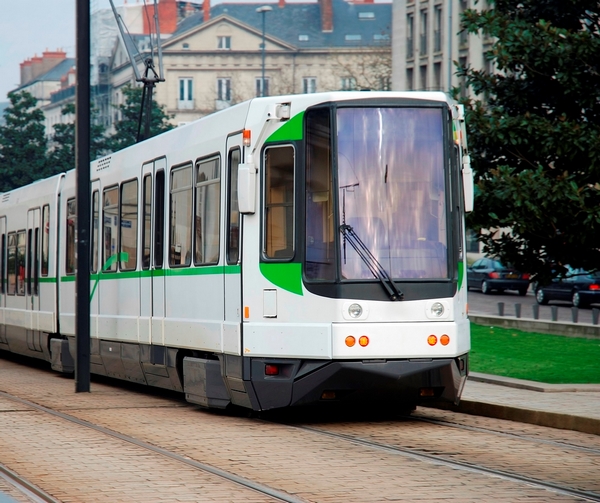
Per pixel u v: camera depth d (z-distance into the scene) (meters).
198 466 10.89
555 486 9.72
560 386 16.94
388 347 13.55
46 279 23.80
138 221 18.27
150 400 17.92
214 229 15.23
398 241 13.76
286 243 13.92
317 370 13.56
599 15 23.73
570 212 21.08
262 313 14.05
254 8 133.00
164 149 17.33
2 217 28.44
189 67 124.94
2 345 27.67
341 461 11.16
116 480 10.12
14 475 10.44
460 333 13.98
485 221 22.27
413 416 15.28
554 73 22.91
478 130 23.11
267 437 13.07
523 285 56.50
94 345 20.22
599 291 46.12
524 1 24.14
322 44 128.62
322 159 13.79
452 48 72.12
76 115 19.28
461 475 10.29
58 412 15.98
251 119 14.38
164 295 16.92
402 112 14.00
